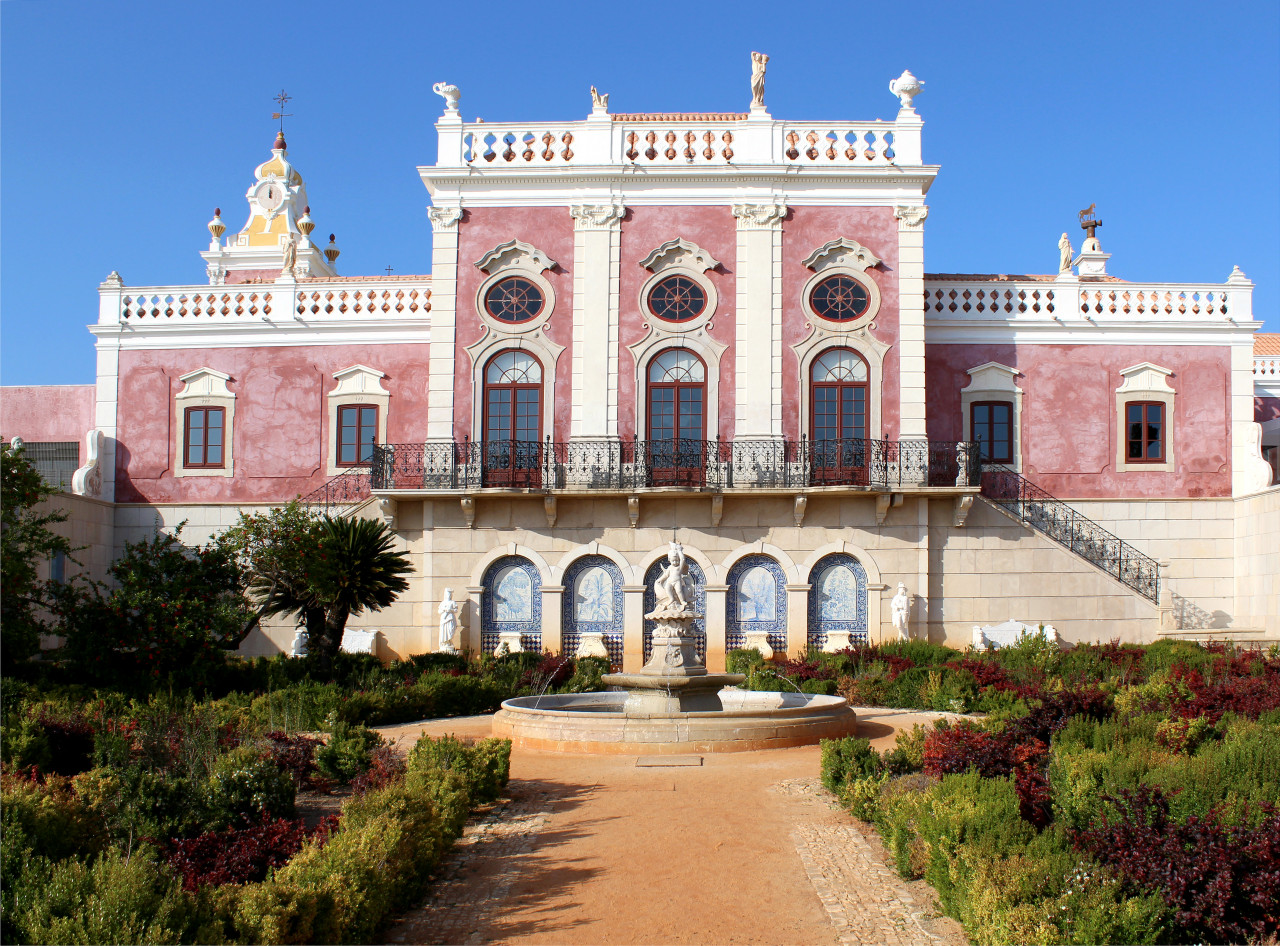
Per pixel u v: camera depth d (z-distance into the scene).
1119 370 30.97
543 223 29.14
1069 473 30.70
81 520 29.09
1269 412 37.97
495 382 28.91
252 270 49.53
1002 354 31.00
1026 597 28.25
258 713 17.36
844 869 10.28
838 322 28.72
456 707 21.73
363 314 31.31
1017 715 14.40
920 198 29.03
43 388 38.16
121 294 31.48
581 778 14.53
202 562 21.62
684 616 18.52
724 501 28.33
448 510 28.50
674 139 29.31
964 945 8.39
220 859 9.54
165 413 31.27
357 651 27.38
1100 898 7.87
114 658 19.81
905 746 13.79
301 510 23.75
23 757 12.63
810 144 29.22
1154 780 9.72
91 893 7.69
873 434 28.50
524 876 10.26
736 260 28.92
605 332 28.77
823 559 28.36
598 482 28.22
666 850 10.95
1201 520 30.61
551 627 28.09
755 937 8.65
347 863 8.74
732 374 28.67
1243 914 8.20
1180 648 24.28
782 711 16.95
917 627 27.92
